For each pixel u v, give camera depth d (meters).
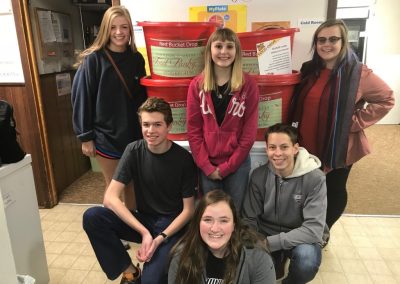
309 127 1.85
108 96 1.87
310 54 2.05
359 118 1.82
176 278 1.27
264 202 1.65
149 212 1.67
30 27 2.46
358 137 1.88
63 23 3.01
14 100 2.58
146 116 1.49
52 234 2.39
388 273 1.95
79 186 3.20
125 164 1.61
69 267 2.03
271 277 1.28
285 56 1.79
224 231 1.21
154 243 1.47
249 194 1.68
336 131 1.78
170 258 1.34
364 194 2.97
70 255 2.14
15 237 1.56
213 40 1.53
